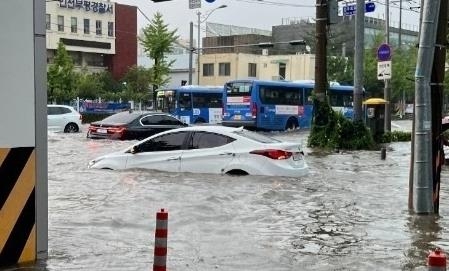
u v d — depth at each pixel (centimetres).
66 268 629
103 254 695
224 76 6981
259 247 746
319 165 1641
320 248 746
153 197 1049
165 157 1329
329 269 656
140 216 904
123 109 5353
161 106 3978
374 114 2556
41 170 636
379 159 1834
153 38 5500
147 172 1316
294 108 3622
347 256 710
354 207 1012
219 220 893
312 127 2292
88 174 1312
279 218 916
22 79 615
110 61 7138
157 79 5534
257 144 1277
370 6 2767
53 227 827
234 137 1293
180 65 7606
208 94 3969
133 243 750
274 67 6969
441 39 953
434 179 962
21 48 613
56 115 2981
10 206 613
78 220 873
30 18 619
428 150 941
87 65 6981
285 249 738
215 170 1280
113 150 1936
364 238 799
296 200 1062
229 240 778
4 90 602
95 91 5619
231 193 1096
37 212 637
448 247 753
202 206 981
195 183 1188
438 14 930
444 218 924
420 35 938
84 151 1911
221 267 657
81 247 723
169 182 1201
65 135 2681
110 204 991
